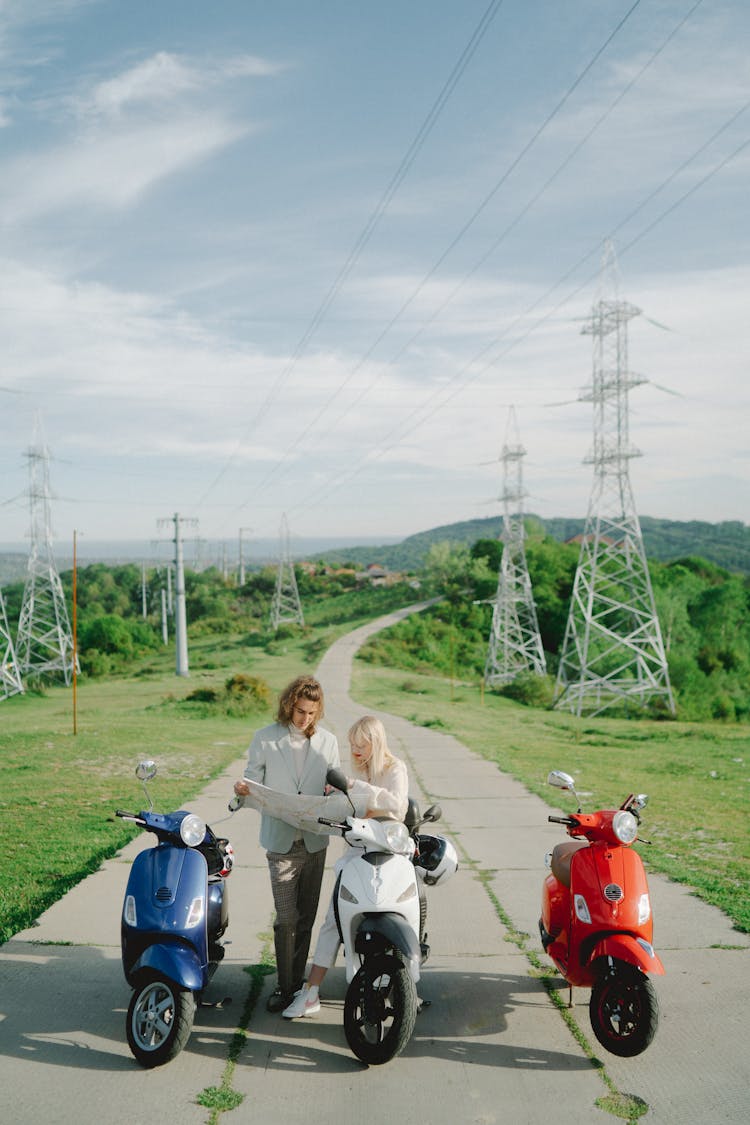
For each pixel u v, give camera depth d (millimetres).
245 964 6156
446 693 64438
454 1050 4879
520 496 86188
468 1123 4105
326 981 5914
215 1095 4301
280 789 5414
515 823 12633
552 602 117625
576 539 158750
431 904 7898
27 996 5484
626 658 80500
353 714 43688
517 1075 4582
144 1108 4184
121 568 195125
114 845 9852
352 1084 4469
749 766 23250
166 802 13555
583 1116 4172
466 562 147625
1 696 62188
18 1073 4508
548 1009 5461
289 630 114625
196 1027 5121
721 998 5570
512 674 79500
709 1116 4160
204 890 4953
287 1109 4207
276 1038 4992
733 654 92938
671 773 20844
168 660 90875
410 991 4594
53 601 86688
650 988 4613
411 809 5391
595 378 65375
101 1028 5062
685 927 7113
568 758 23609
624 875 4949
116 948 6391
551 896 5523
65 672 78750
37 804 13008
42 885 8188
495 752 24344
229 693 40375
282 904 5352
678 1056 4793
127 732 26172
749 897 8039
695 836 11570
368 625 119312
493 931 7070
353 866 4945
